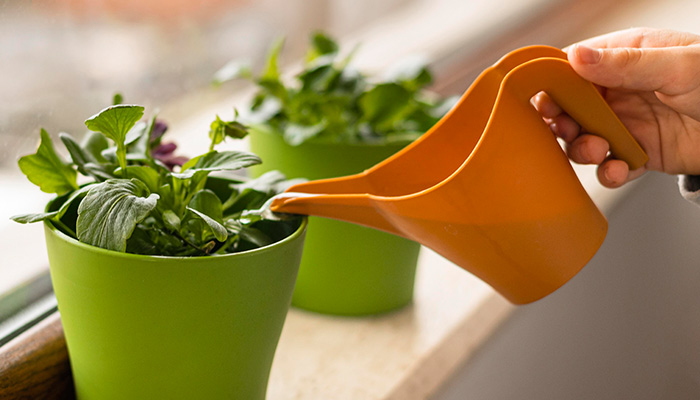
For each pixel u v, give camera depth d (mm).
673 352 1638
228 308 683
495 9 1574
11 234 834
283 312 716
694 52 736
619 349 1410
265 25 1200
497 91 737
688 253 1566
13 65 840
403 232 720
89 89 933
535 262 714
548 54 735
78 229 660
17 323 784
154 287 666
